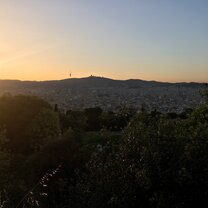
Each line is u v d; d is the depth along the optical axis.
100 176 15.93
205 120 17.80
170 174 14.02
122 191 14.44
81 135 37.50
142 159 14.36
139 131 15.53
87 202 16.16
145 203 14.37
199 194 13.79
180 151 14.51
